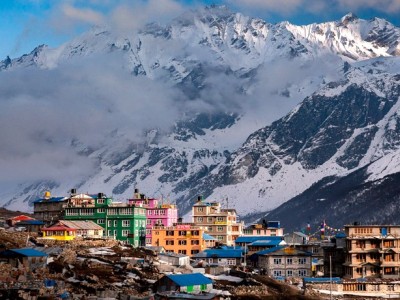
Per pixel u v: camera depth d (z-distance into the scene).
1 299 192.50
